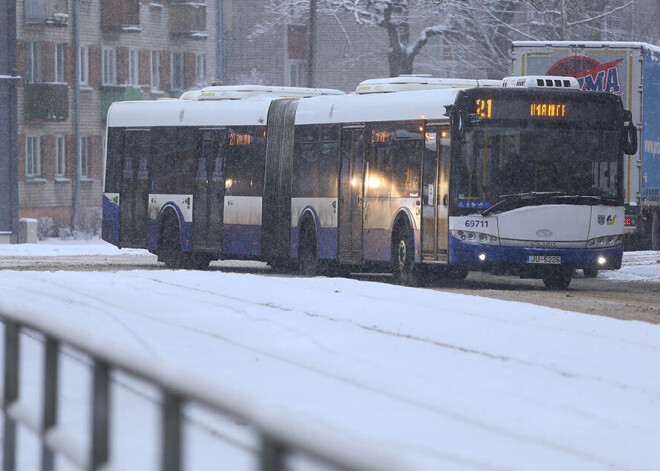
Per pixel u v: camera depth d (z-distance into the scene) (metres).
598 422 22.47
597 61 78.62
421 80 64.75
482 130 58.41
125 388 25.83
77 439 13.67
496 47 159.50
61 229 136.12
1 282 53.75
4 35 120.69
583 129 59.09
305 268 69.44
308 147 69.12
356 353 31.50
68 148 155.75
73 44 155.88
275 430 8.37
